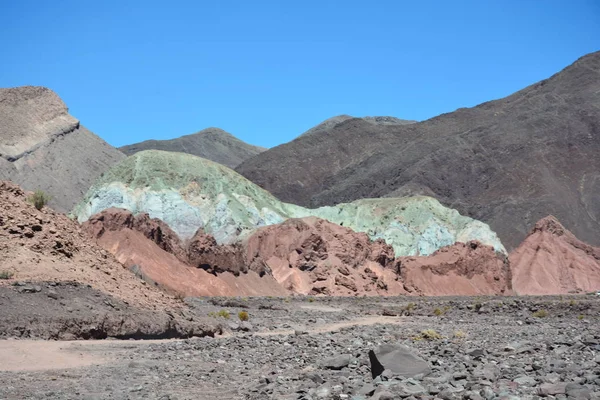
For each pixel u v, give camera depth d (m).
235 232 130.62
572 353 24.75
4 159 173.00
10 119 188.75
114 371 22.70
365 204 170.00
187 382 20.78
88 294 32.19
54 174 180.12
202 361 25.38
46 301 30.19
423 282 127.06
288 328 44.84
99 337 30.31
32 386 19.78
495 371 19.33
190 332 35.09
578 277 152.88
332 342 31.28
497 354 24.75
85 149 197.75
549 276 152.62
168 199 137.75
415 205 166.50
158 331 32.84
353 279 114.50
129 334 31.45
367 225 163.38
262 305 67.94
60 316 29.34
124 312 32.25
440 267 132.25
